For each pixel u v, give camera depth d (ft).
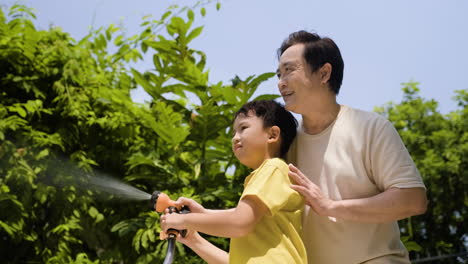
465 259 21.52
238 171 13.01
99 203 12.67
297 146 7.01
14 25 12.89
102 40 14.44
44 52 12.68
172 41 13.76
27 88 12.29
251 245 6.13
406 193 6.08
